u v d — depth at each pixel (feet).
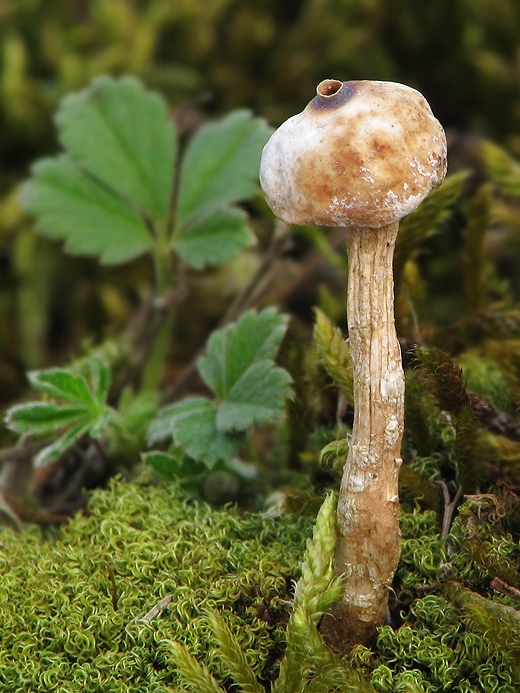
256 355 0.43
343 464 0.41
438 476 0.41
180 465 0.43
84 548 0.41
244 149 0.50
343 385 0.40
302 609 0.36
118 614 0.38
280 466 0.46
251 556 0.40
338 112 0.34
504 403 0.44
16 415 0.42
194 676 0.36
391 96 0.34
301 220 0.34
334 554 0.37
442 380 0.39
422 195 0.34
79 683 0.37
